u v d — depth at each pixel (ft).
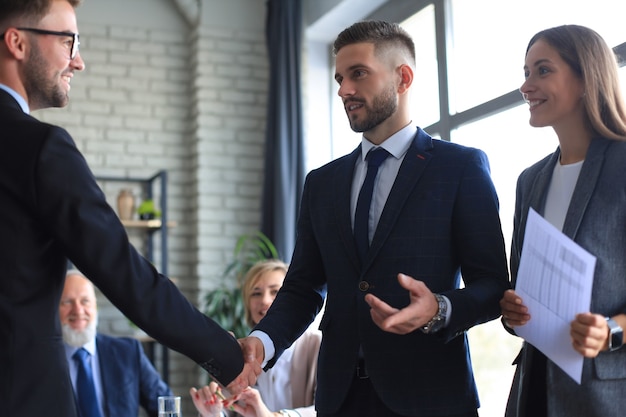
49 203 5.40
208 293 19.33
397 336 6.71
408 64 7.31
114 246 5.60
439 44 15.60
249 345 6.98
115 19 20.27
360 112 7.17
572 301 5.70
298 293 7.61
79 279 12.81
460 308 6.16
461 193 6.82
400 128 7.28
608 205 6.03
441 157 7.02
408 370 6.65
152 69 20.40
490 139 13.98
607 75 6.28
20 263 5.34
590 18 11.69
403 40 7.34
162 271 19.03
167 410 8.00
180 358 19.76
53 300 5.52
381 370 6.68
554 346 5.85
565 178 6.48
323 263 7.30
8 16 5.78
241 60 20.27
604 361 5.95
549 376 6.14
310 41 19.89
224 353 6.04
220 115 20.01
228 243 19.71
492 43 14.12
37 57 5.83
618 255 5.99
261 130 20.24
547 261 5.80
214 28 20.18
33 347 5.30
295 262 7.72
